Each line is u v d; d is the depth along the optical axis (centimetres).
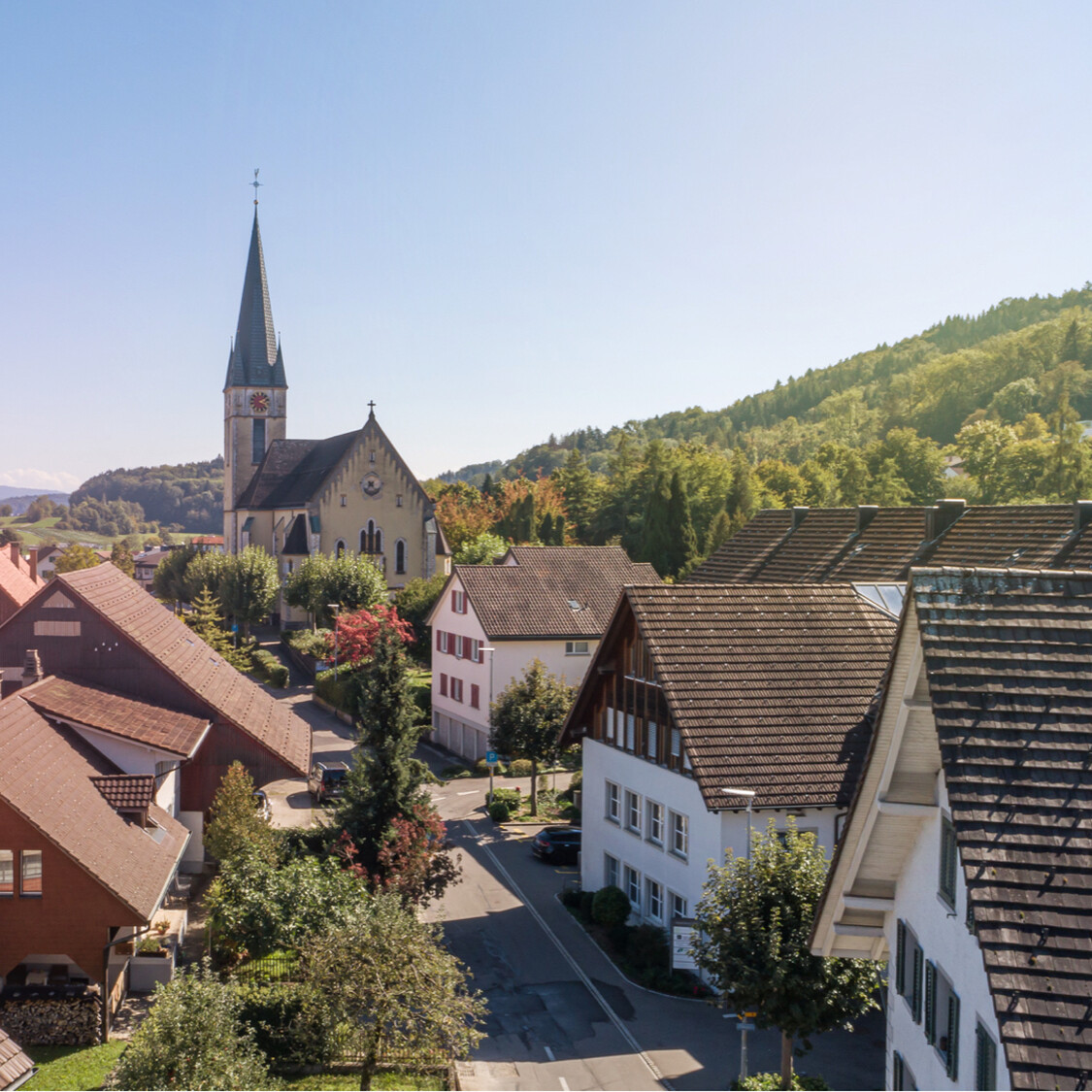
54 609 3450
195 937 2856
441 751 5931
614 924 3086
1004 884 823
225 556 9450
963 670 965
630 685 3122
